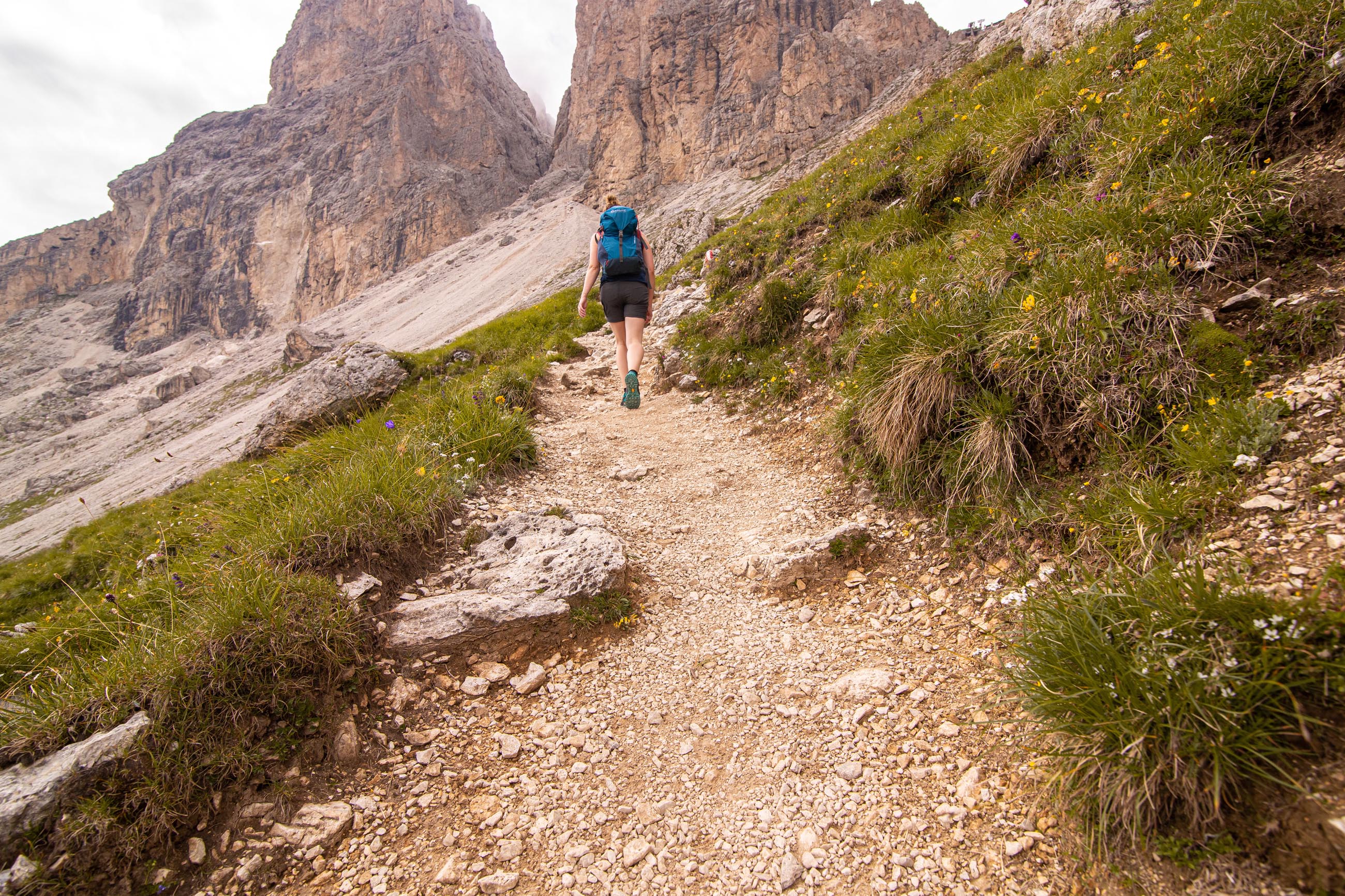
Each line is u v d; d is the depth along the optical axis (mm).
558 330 15359
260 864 2834
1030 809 2557
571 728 3562
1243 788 2078
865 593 4238
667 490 6066
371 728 3488
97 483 94812
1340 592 2234
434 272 172125
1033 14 11141
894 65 155625
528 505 5598
